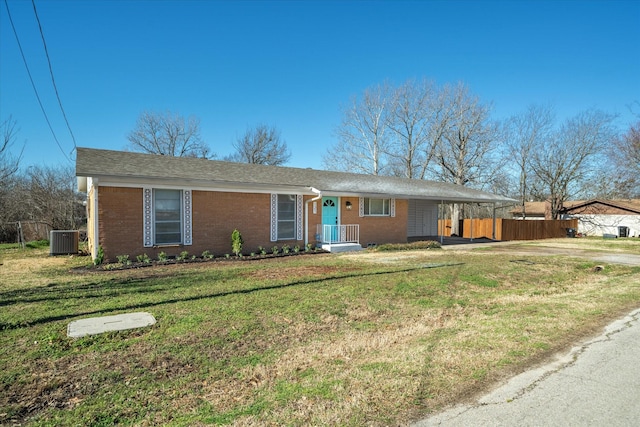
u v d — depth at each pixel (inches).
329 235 612.7
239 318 216.1
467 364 150.3
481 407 117.5
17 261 477.7
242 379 142.9
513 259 494.9
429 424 107.8
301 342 184.7
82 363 155.6
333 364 155.3
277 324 209.5
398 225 735.7
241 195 538.0
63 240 552.4
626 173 1138.0
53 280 331.6
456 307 256.8
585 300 269.0
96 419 115.1
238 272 372.8
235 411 117.0
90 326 197.0
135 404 124.1
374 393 126.3
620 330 197.9
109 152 531.2
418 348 170.2
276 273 367.2
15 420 115.1
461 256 528.7
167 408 121.3
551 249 680.4
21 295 270.5
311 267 410.0
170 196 486.9
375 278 340.2
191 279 333.1
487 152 1243.2
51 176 1058.7
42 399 127.7
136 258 459.5
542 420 110.3
